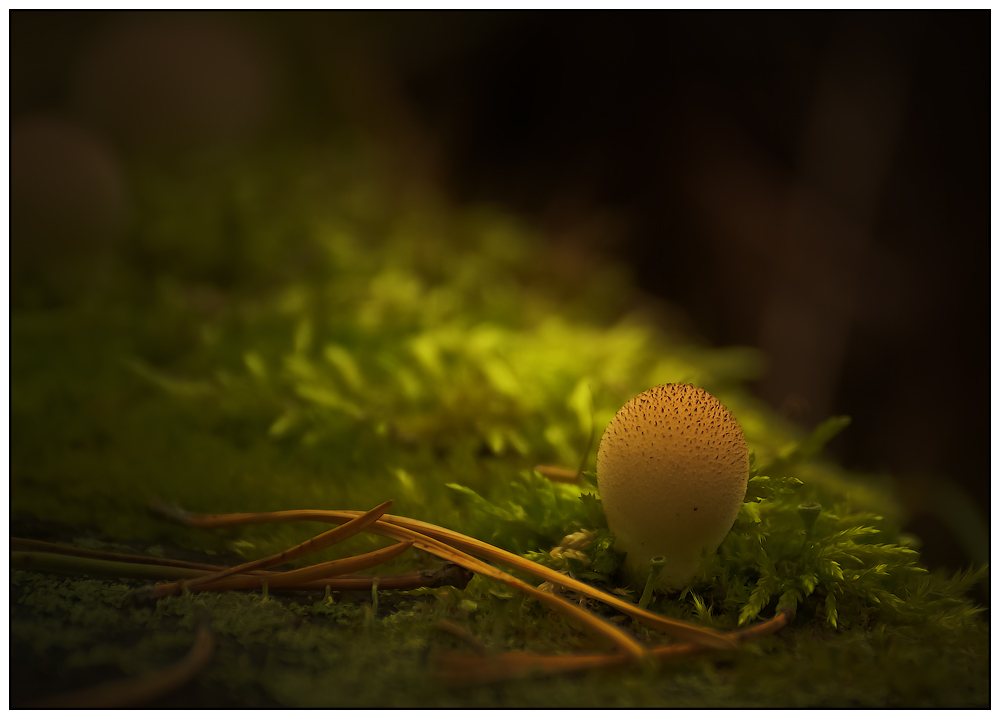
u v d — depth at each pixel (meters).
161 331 0.41
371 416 0.32
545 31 0.90
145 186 0.61
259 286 0.50
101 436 0.32
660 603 0.25
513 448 0.32
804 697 0.24
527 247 0.66
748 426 0.35
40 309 0.45
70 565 0.25
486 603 0.25
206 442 0.31
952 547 0.58
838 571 0.25
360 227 0.61
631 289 0.74
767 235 0.84
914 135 0.80
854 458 0.80
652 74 0.87
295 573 0.25
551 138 0.92
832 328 0.82
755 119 0.84
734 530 0.26
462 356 0.37
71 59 0.86
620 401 0.35
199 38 0.80
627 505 0.25
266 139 0.83
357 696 0.24
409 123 0.89
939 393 0.79
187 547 0.28
